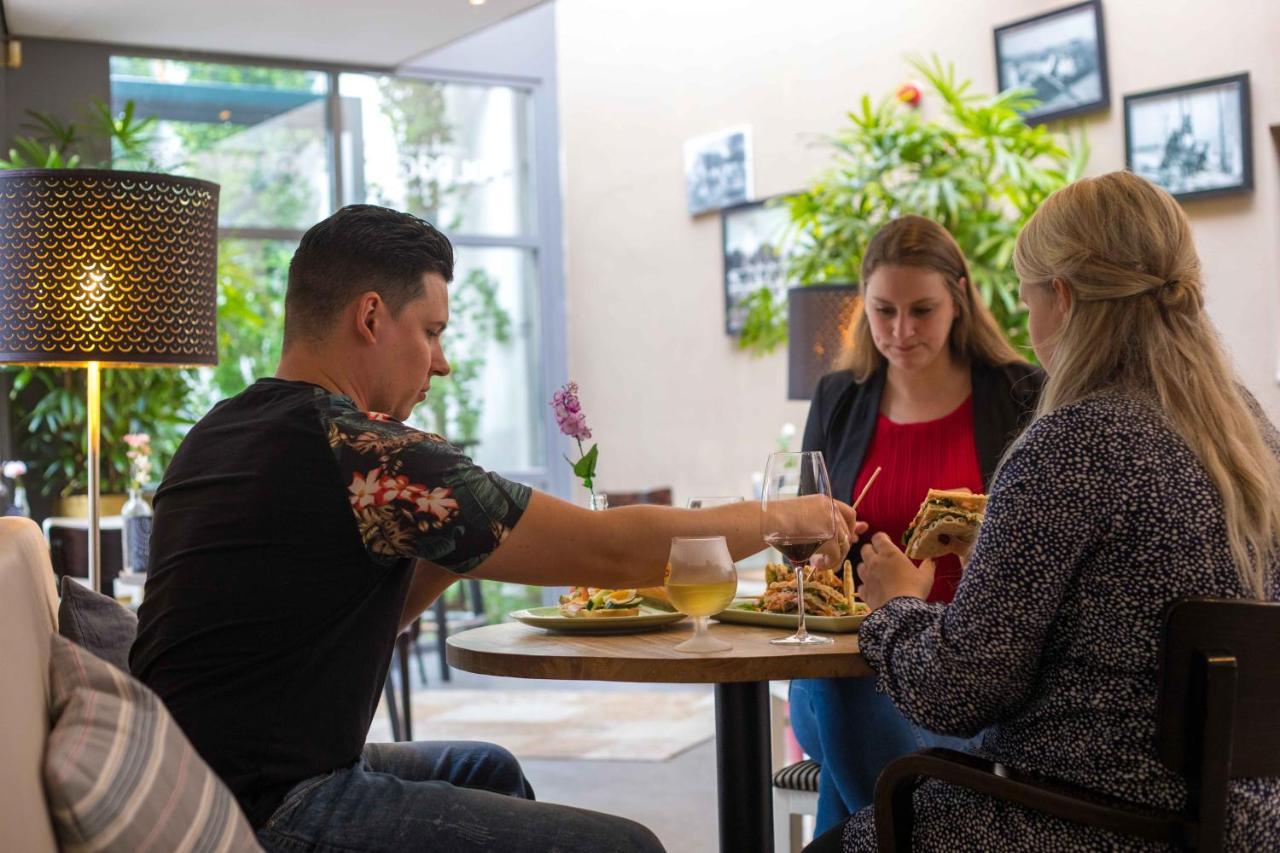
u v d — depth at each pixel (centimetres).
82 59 692
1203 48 477
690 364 723
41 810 110
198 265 255
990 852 143
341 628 153
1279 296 459
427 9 649
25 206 243
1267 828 134
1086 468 139
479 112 814
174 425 663
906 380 260
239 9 643
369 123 777
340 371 168
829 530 173
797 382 475
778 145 664
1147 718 135
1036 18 532
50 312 244
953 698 144
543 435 830
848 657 160
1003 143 502
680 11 722
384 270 168
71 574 426
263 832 146
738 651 163
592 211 789
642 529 165
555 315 828
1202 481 138
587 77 788
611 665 161
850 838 163
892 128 530
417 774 193
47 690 132
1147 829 130
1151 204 151
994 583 141
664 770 447
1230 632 127
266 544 151
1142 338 147
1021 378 252
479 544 155
